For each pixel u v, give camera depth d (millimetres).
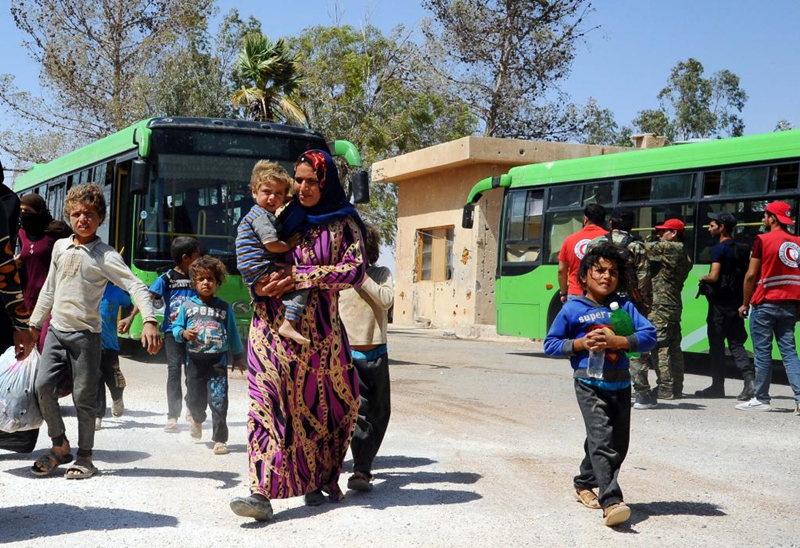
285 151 14281
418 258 27969
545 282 17078
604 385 5422
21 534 4941
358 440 6105
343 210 5512
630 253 9625
